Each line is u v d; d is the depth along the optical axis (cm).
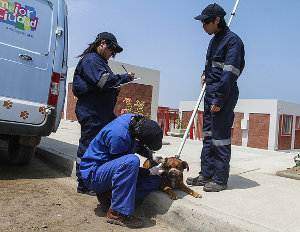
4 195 484
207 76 495
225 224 375
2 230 374
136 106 1198
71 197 498
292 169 647
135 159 402
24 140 595
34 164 693
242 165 699
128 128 413
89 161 428
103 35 492
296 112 2344
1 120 534
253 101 2308
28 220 406
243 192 485
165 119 1767
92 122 499
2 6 535
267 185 534
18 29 548
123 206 404
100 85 477
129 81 488
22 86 550
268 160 777
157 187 446
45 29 573
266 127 2231
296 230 364
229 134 480
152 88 1739
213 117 473
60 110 593
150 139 410
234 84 474
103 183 418
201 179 509
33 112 556
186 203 423
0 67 532
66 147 811
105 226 405
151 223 430
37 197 487
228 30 477
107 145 416
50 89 573
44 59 569
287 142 2300
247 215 399
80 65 498
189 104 2247
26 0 557
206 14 466
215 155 481
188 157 775
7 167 642
